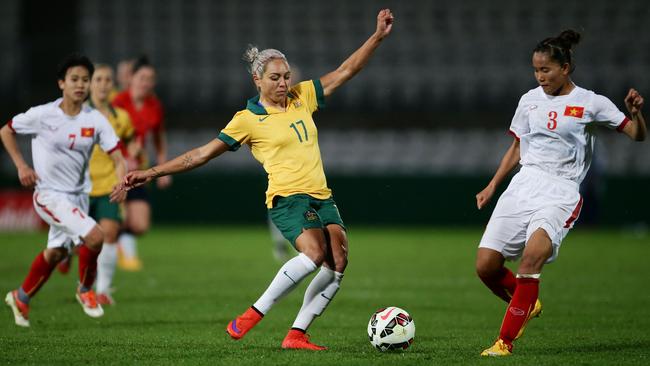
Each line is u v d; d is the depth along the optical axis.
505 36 103.88
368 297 38.56
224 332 27.64
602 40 101.56
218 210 87.06
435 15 105.81
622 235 77.50
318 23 106.88
